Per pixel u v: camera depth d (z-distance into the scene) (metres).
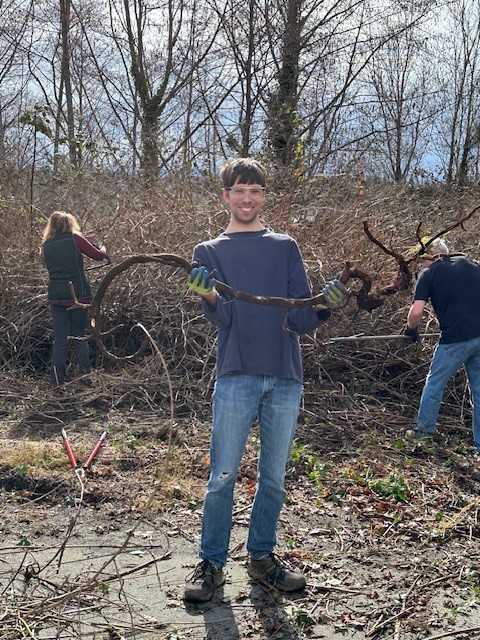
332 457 5.43
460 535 4.21
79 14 18.09
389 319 7.10
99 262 7.90
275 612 3.34
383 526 4.30
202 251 3.28
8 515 4.39
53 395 6.68
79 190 9.95
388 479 4.98
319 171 12.37
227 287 3.12
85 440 5.66
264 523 3.48
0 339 7.76
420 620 3.30
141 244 7.99
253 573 3.55
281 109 13.59
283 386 3.30
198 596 3.38
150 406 6.44
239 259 3.24
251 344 3.21
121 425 6.05
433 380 5.66
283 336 3.25
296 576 3.51
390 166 18.80
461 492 4.88
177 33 16.67
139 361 7.38
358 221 8.24
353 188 9.74
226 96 16.38
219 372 3.28
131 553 3.91
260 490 3.44
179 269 7.70
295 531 4.22
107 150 11.65
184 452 5.41
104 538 4.11
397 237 8.23
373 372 7.08
